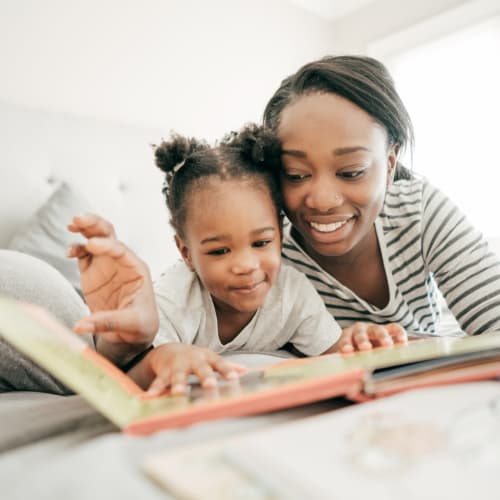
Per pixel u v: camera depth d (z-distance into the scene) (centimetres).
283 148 81
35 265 79
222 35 219
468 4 224
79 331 49
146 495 25
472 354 47
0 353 63
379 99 83
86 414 46
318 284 103
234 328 92
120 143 149
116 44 182
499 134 223
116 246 57
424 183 105
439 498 24
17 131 132
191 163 85
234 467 27
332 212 81
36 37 161
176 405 39
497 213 225
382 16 256
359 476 26
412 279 101
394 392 41
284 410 42
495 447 29
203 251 82
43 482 27
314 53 265
